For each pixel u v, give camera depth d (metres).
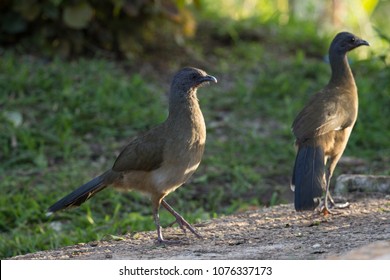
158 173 9.63
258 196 13.40
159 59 17.94
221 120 15.97
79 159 14.22
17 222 12.10
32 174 13.65
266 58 18.73
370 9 20.80
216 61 18.33
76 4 16.67
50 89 15.91
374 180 11.60
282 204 12.14
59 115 15.07
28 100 15.41
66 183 13.23
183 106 9.70
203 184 13.74
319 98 10.55
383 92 16.64
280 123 15.98
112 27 17.45
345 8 21.86
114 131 15.04
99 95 15.70
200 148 9.81
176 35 17.98
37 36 17.14
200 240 9.47
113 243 9.78
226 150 14.88
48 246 11.02
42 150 14.20
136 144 9.70
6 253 10.95
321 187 9.63
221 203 13.24
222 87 17.25
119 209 12.77
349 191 11.73
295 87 17.16
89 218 12.09
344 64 11.05
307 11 22.17
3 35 17.31
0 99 15.33
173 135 9.61
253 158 14.66
